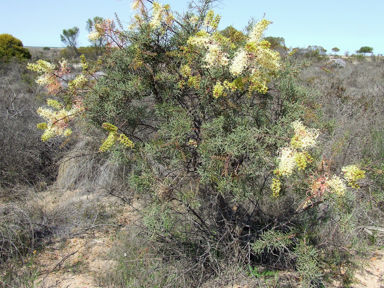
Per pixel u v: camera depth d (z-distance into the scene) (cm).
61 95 297
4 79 1068
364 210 332
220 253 296
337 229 300
